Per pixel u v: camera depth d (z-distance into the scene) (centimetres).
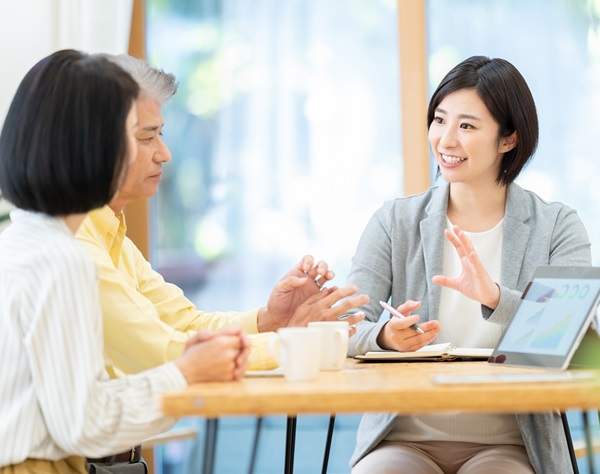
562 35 476
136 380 190
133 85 201
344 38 495
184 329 295
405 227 308
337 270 492
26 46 461
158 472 487
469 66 295
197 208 498
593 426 455
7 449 183
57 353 183
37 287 185
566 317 213
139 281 299
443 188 306
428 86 486
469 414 271
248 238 496
